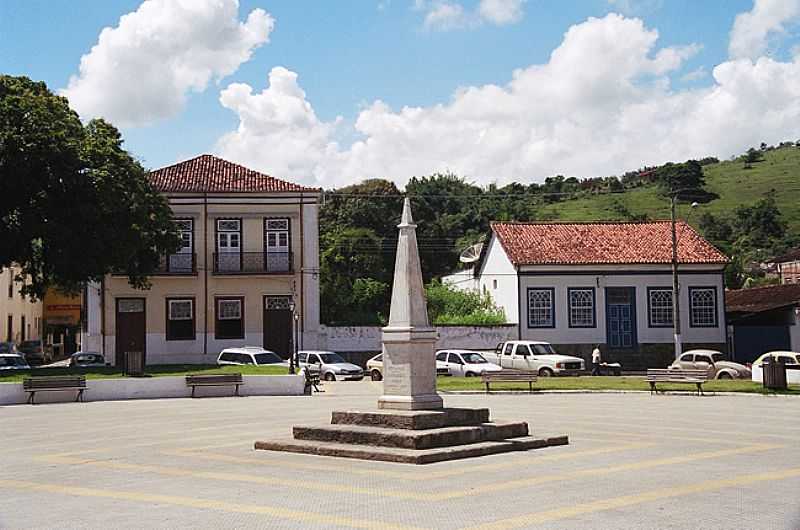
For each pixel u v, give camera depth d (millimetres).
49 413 23750
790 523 9094
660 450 14914
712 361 36031
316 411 23328
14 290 60688
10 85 33625
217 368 34125
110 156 34219
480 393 30359
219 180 44688
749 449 15070
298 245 44281
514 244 46938
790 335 45094
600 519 9273
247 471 12797
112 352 42719
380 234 74500
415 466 13023
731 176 112625
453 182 90438
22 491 11594
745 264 79062
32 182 31953
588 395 29625
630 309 45906
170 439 17062
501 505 10023
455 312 51250
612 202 99875
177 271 43188
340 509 9891
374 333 45750
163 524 9289
